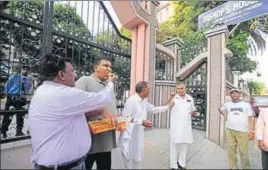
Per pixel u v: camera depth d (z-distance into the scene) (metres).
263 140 1.56
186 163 1.40
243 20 2.40
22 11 2.52
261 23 2.65
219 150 1.54
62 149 1.06
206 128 1.88
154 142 1.53
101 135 1.38
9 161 1.25
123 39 3.71
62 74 1.12
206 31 2.83
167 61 3.33
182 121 1.63
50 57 1.16
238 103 1.69
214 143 1.65
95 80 1.41
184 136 1.57
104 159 1.40
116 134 1.46
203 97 2.34
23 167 1.20
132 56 3.55
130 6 3.26
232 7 2.51
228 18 2.55
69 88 1.10
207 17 2.85
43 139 1.05
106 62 1.43
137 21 3.45
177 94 1.81
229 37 2.73
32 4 2.61
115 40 3.62
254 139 1.58
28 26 2.56
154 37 3.57
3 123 2.16
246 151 1.53
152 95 2.70
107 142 1.39
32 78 2.52
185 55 3.24
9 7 2.40
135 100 1.58
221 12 2.63
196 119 2.07
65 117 1.06
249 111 1.63
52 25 2.81
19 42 2.48
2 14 2.33
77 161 1.13
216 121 1.88
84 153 1.15
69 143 1.08
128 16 3.41
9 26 2.40
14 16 2.44
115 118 1.38
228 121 1.65
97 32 3.38
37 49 2.62
